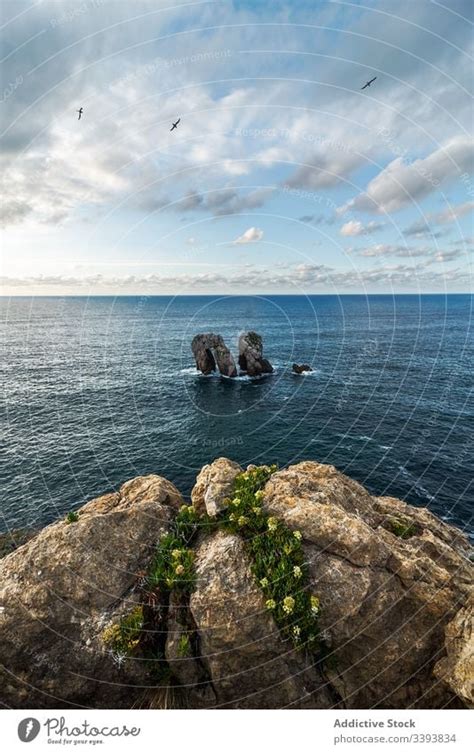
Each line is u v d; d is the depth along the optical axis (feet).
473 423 116.37
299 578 26.50
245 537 29.99
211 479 37.63
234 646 24.61
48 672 24.85
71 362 172.24
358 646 25.71
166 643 25.84
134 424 117.80
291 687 24.58
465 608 26.40
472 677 22.65
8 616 25.63
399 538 33.30
